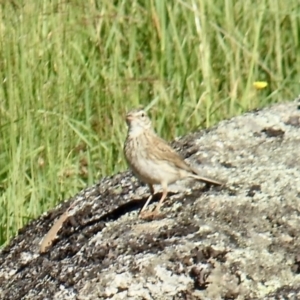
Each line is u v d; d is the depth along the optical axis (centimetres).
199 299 738
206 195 852
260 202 830
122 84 1244
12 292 820
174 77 1274
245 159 923
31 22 1230
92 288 758
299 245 783
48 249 872
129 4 1381
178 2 1339
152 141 888
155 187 912
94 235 836
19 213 1088
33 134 1170
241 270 754
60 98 1215
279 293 735
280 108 1000
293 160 910
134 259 769
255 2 1365
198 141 965
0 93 1220
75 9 1300
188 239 784
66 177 1155
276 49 1320
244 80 1307
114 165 1189
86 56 1291
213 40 1323
